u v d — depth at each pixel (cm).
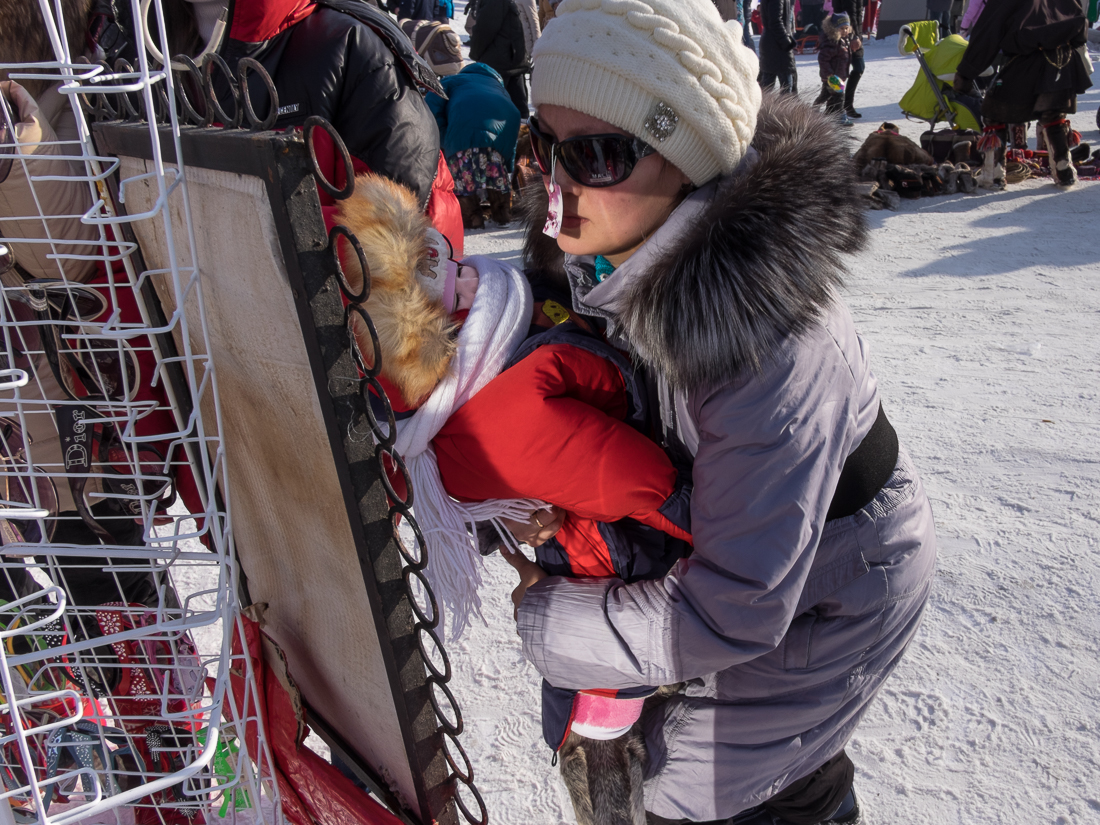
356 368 79
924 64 734
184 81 121
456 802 105
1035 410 335
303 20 203
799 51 1639
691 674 111
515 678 219
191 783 144
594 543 122
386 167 214
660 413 121
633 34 98
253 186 74
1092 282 472
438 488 111
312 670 125
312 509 97
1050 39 613
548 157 116
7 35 126
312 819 124
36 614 147
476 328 106
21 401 108
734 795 128
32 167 123
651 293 103
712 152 105
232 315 90
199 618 94
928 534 128
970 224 591
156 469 137
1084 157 710
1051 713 196
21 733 81
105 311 127
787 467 101
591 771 124
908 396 354
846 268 108
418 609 91
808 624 121
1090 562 246
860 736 194
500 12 726
